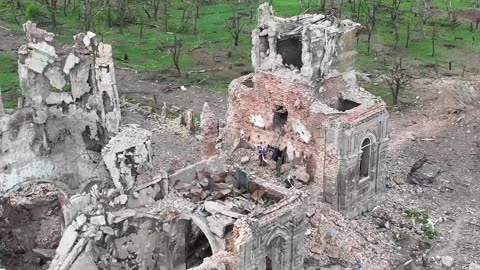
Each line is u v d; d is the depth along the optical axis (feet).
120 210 109.19
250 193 116.78
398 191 156.87
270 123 147.43
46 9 272.51
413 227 142.41
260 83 145.48
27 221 128.67
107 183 119.14
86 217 107.55
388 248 134.82
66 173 128.67
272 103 145.18
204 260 103.24
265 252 108.68
